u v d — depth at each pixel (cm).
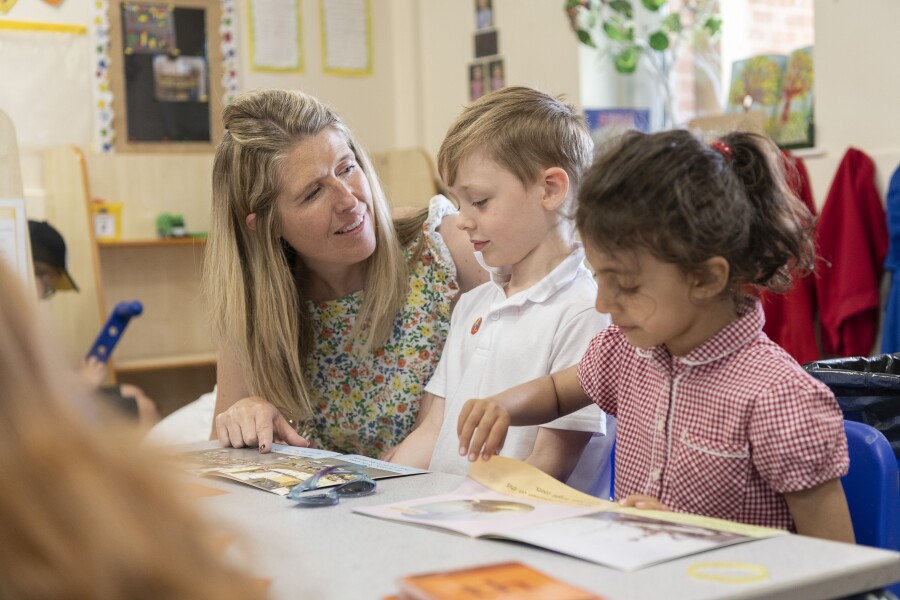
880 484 113
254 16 485
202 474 130
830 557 79
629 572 76
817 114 331
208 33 471
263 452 147
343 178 171
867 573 77
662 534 86
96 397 48
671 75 412
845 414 157
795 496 105
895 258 298
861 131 317
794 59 347
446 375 168
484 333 158
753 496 109
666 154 106
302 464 135
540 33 444
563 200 150
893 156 305
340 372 184
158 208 445
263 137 169
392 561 83
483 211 152
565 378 137
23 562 40
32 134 432
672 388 116
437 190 467
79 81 442
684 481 113
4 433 43
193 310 453
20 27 430
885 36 309
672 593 71
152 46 458
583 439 142
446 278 182
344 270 179
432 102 514
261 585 47
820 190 329
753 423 106
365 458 139
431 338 182
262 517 103
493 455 120
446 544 88
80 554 40
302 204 169
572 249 154
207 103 471
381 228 179
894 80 307
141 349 443
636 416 123
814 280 316
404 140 525
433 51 510
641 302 107
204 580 43
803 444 102
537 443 142
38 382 46
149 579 41
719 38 409
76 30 441
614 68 430
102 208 417
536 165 150
